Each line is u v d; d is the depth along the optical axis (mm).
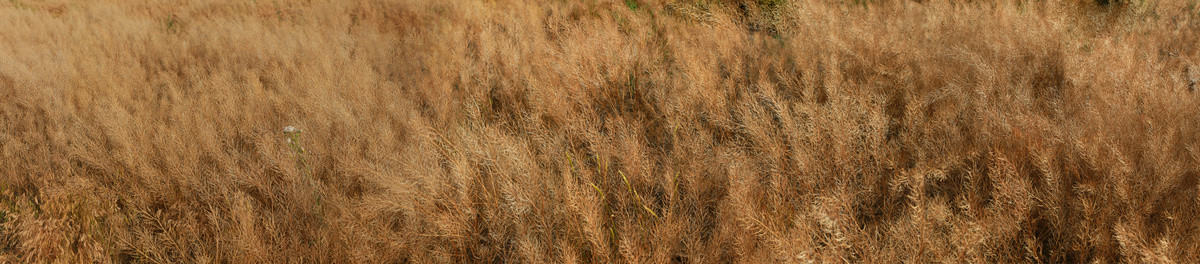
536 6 5520
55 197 2631
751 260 1786
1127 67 2818
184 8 9125
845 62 3441
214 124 3764
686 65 3400
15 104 4340
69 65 5191
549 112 2988
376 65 5195
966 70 3189
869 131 2387
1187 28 4195
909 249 1757
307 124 3555
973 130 2500
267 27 7324
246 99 4277
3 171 3193
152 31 7141
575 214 2068
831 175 2232
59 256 2299
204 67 5516
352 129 3256
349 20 7637
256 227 2367
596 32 4008
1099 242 1805
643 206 2191
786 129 2447
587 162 2709
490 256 2234
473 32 4965
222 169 3066
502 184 2141
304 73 4660
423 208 2121
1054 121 2357
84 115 4055
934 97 2770
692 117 2877
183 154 3150
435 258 2135
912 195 1962
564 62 3580
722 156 2383
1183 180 2068
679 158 2561
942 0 4547
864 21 3936
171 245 2410
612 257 2031
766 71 3539
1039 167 2076
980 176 2139
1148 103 2441
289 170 2744
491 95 3787
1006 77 2850
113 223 2566
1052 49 3191
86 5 9617
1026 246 1861
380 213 2270
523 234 1978
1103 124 2234
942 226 1920
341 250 2227
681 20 5203
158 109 4316
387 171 2508
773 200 2062
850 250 1771
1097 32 4258
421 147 2484
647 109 3381
